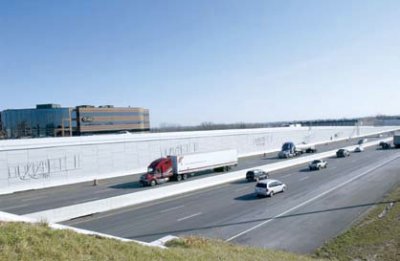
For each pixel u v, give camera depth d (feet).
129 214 87.92
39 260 24.02
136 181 148.36
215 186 128.16
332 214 83.97
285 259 44.62
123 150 168.35
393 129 575.79
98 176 156.46
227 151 174.50
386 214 77.97
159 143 188.14
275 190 109.81
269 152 277.03
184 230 73.56
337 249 58.44
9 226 28.09
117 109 407.23
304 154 245.24
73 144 147.64
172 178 149.07
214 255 37.93
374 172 152.87
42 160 137.39
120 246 30.91
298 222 78.02
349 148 253.03
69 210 82.33
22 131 360.89
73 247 27.61
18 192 126.93
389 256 52.54
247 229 73.72
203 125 541.34
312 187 121.60
